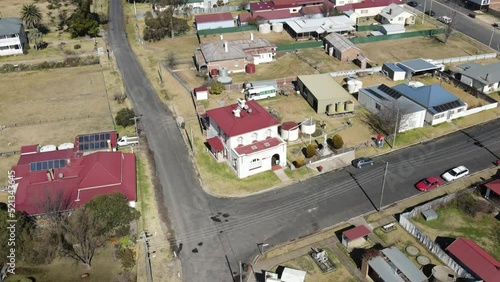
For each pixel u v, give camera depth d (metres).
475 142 71.88
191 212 58.53
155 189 62.69
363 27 116.56
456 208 58.09
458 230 54.75
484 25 119.56
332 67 98.62
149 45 112.06
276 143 65.94
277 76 95.44
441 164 66.75
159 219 57.25
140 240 54.00
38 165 63.78
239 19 123.06
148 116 81.19
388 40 112.25
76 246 51.88
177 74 96.75
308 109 81.81
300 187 62.75
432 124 76.38
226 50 96.75
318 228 55.62
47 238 52.44
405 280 46.50
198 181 64.31
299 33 112.44
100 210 52.53
